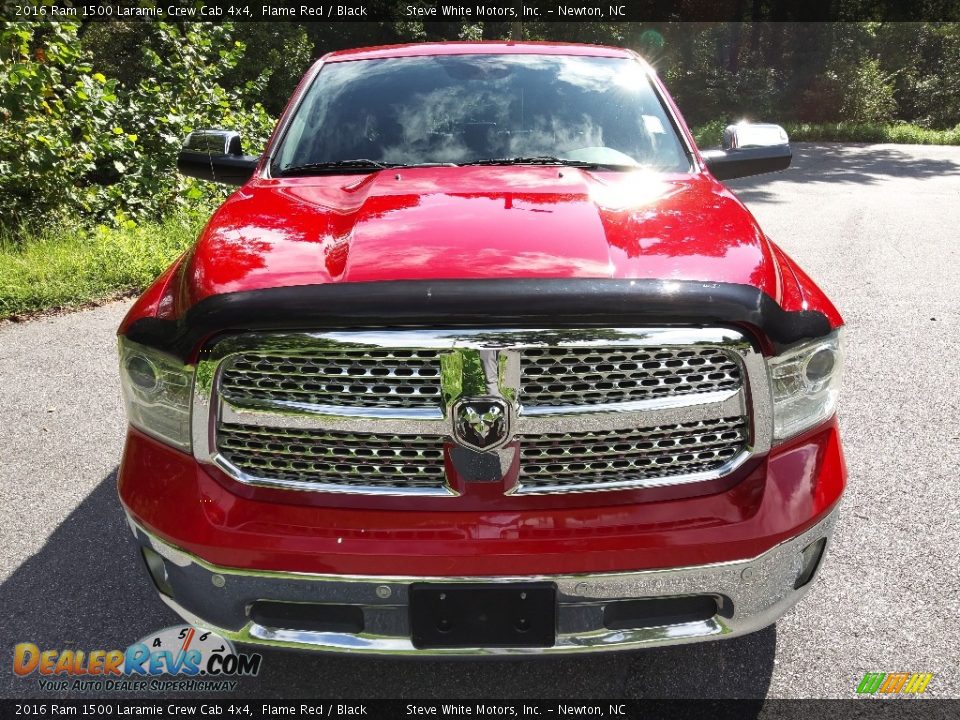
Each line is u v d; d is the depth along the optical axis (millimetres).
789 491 1812
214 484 1806
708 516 1758
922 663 2287
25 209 6691
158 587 1972
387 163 2854
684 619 1830
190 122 7688
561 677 2262
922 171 15789
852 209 10500
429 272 1738
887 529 2955
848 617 2480
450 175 2588
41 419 3871
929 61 42625
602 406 1706
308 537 1729
